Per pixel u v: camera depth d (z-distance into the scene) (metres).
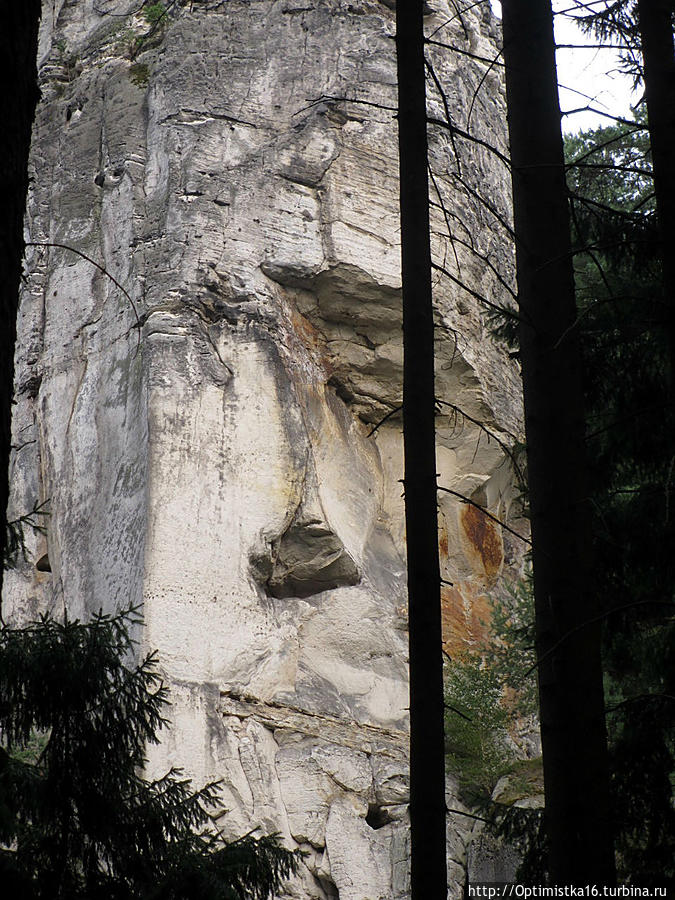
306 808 24.73
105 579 26.41
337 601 27.50
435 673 9.61
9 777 10.38
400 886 24.12
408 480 10.05
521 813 11.38
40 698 10.77
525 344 10.62
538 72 11.20
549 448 10.25
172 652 24.94
